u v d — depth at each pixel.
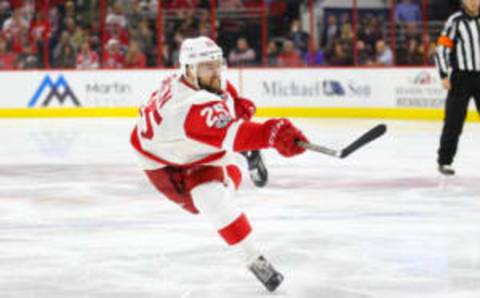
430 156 11.78
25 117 18.67
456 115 9.15
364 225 7.27
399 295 5.10
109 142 13.73
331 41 18.94
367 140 4.32
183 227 7.26
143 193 9.02
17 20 19.48
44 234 7.04
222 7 19.52
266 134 4.39
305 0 19.73
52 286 5.41
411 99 16.91
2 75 18.64
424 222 7.38
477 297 5.04
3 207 8.29
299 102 17.98
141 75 18.56
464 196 8.66
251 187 9.33
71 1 19.55
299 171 10.51
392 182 9.60
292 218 7.59
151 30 19.66
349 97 17.58
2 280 5.57
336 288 5.27
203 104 4.43
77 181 9.84
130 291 5.26
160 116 4.62
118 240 6.77
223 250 6.37
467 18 9.06
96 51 19.50
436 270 5.71
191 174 4.84
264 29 19.41
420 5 19.31
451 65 9.21
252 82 18.25
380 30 18.77
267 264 4.99
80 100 18.66
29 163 11.35
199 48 4.56
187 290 5.27
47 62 19.44
